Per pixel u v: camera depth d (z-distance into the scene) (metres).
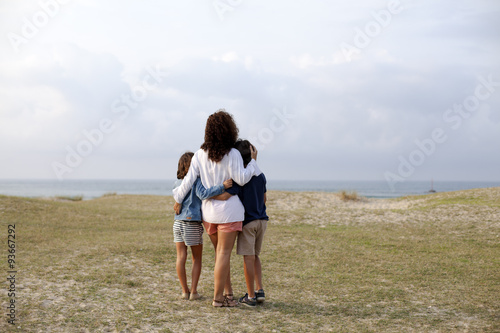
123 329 3.76
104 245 8.20
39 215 12.70
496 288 5.57
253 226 4.58
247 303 4.64
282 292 5.29
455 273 6.54
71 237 9.39
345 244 9.38
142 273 6.14
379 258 7.76
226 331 3.78
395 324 4.05
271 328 3.89
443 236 10.85
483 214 13.70
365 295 5.18
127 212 15.98
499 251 8.76
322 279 6.05
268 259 7.52
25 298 4.52
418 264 7.22
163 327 3.86
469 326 3.98
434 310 4.55
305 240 9.83
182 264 4.85
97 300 4.63
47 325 3.75
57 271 5.90
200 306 4.58
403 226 12.74
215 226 4.58
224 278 4.52
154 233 10.55
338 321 4.14
